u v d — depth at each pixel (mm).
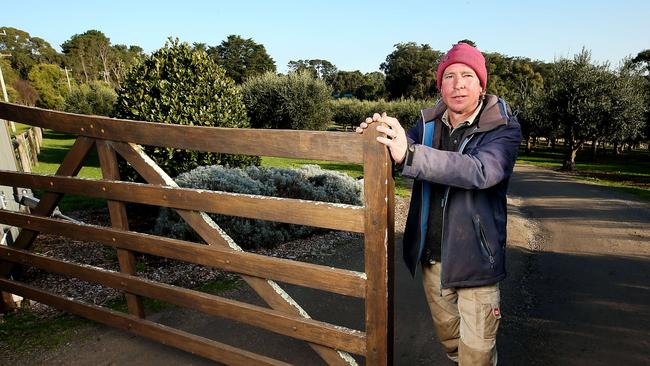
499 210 1897
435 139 2055
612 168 21609
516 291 4207
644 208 9508
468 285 1859
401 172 1661
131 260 2672
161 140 2264
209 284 4289
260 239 5605
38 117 2648
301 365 2816
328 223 1845
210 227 2258
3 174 3000
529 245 6188
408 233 2135
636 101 19359
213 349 2424
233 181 5957
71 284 4156
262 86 21969
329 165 16812
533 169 21016
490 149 1739
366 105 40250
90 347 2945
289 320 2080
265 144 1934
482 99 1930
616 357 2928
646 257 5527
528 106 30219
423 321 3521
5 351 2879
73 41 96375
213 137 2078
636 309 3762
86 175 12102
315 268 1930
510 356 2943
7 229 4641
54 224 2854
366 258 1791
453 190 1848
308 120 21656
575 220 8180
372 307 1824
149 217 6965
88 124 2486
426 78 69812
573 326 3414
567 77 20312
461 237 1843
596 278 4641
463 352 1930
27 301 3646
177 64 7324
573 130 20188
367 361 1899
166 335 2605
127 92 7270
